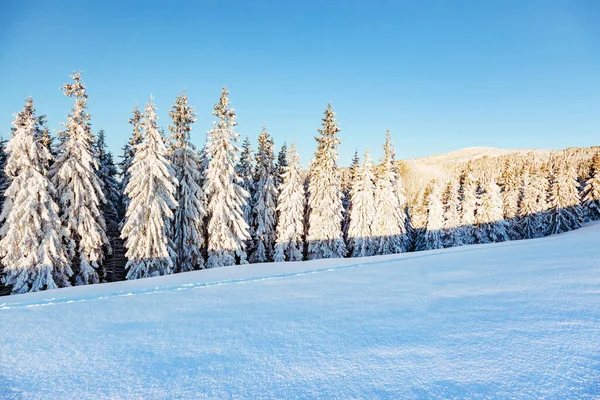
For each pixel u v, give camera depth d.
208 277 10.48
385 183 35.84
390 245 34.84
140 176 19.98
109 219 28.81
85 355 3.98
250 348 3.99
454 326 4.38
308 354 3.72
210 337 4.47
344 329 4.53
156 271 20.08
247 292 7.55
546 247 14.32
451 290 6.73
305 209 34.72
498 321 4.43
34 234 18.20
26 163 18.16
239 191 25.23
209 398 2.88
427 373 3.10
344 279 8.85
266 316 5.41
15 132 18.89
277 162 36.97
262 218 31.81
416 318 4.86
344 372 3.23
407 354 3.56
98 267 22.45
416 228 48.62
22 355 4.03
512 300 5.48
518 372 3.00
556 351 3.37
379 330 4.41
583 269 7.83
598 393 2.58
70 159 20.25
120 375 3.41
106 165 30.78
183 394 2.96
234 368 3.45
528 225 49.75
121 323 5.30
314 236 30.36
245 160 33.41
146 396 2.96
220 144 23.67
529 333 3.91
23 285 17.97
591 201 51.06
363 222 33.56
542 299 5.39
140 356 3.90
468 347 3.64
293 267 12.36
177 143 23.80
